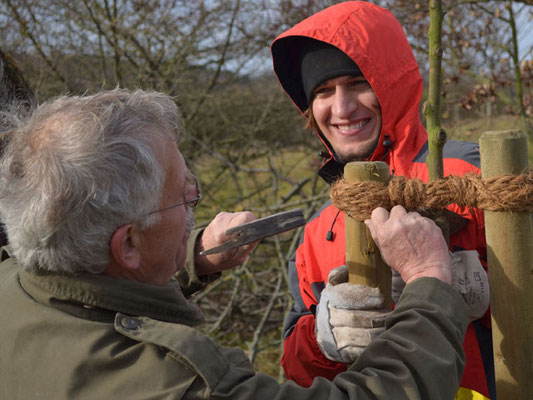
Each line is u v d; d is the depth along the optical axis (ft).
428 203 3.04
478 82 11.58
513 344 2.98
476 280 3.25
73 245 2.74
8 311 2.88
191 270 4.18
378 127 4.47
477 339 3.69
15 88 5.28
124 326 2.66
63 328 2.70
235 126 18.48
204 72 17.88
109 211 2.71
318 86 4.49
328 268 4.30
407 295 2.88
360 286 3.20
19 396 2.66
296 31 4.45
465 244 3.67
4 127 3.64
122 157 2.73
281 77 5.16
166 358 2.56
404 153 4.28
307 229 4.61
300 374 4.18
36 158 2.75
